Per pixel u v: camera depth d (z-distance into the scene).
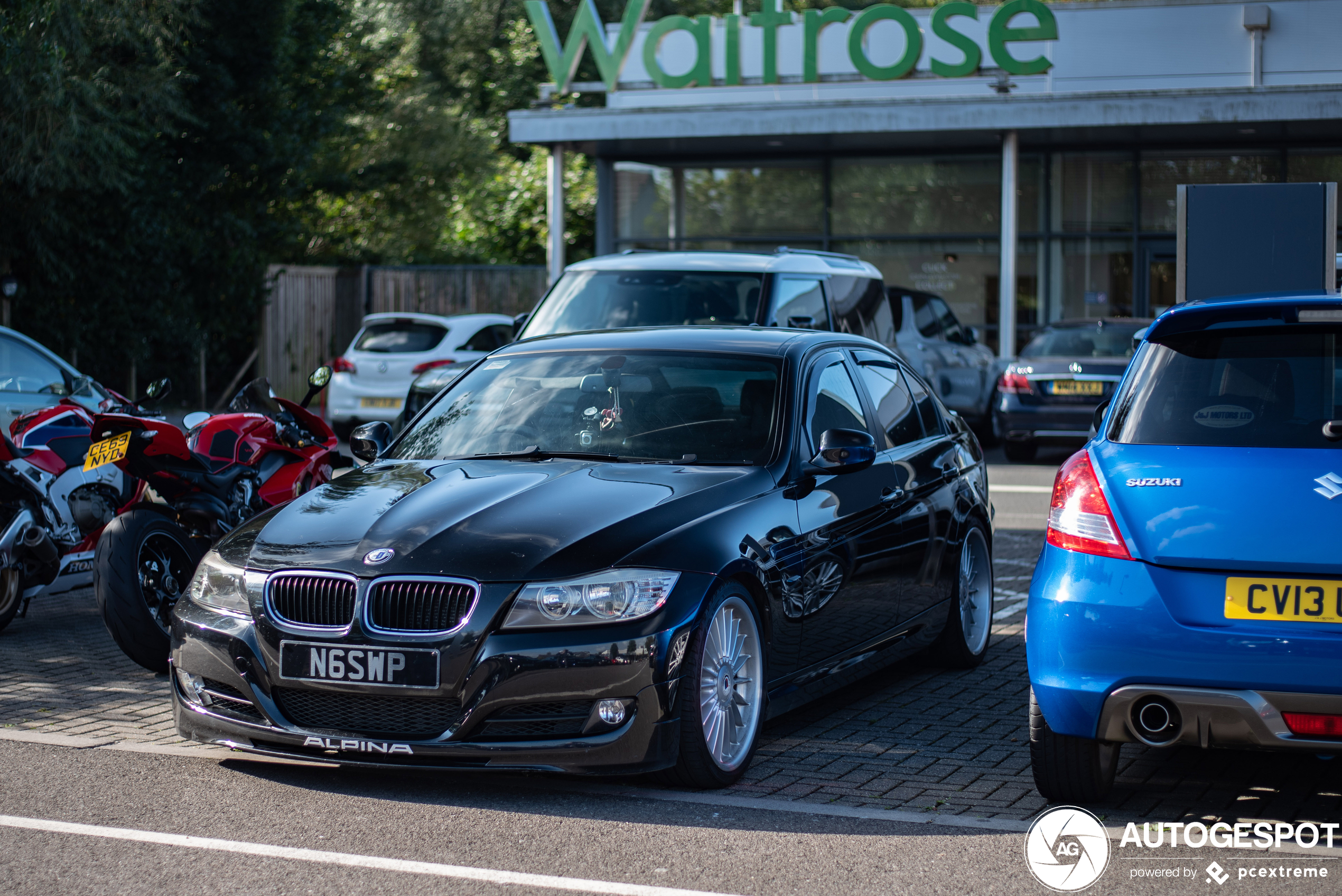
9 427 8.64
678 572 4.93
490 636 4.77
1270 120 20.34
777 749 5.66
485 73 43.75
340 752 4.91
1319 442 4.41
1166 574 4.34
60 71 16.62
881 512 6.27
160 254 21.34
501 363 6.62
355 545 5.03
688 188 24.92
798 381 6.11
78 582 8.42
